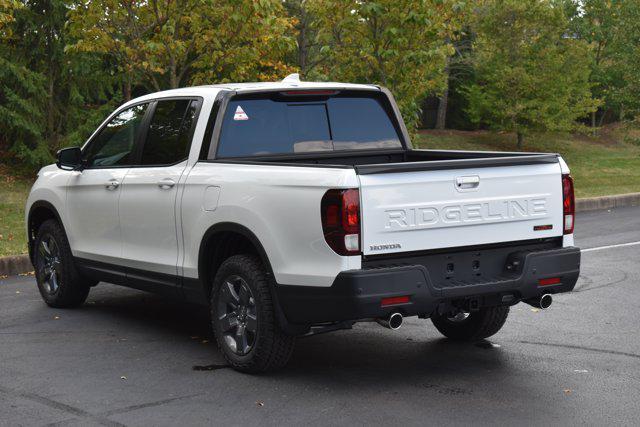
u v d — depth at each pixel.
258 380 5.89
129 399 5.48
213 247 6.40
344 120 7.03
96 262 7.67
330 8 15.50
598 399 5.38
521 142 33.44
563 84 31.50
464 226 5.66
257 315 5.83
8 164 20.39
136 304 8.57
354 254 5.30
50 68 20.20
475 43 32.72
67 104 20.72
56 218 8.20
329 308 5.41
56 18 19.38
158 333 7.33
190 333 7.34
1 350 6.77
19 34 19.92
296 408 5.26
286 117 6.78
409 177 5.45
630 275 9.89
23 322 7.77
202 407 5.30
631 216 16.47
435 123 37.72
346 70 15.96
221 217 6.08
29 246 8.60
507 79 31.41
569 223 6.15
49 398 5.51
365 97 7.19
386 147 7.20
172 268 6.70
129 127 7.41
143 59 13.98
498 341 6.92
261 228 5.75
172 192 6.62
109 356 6.56
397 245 5.43
